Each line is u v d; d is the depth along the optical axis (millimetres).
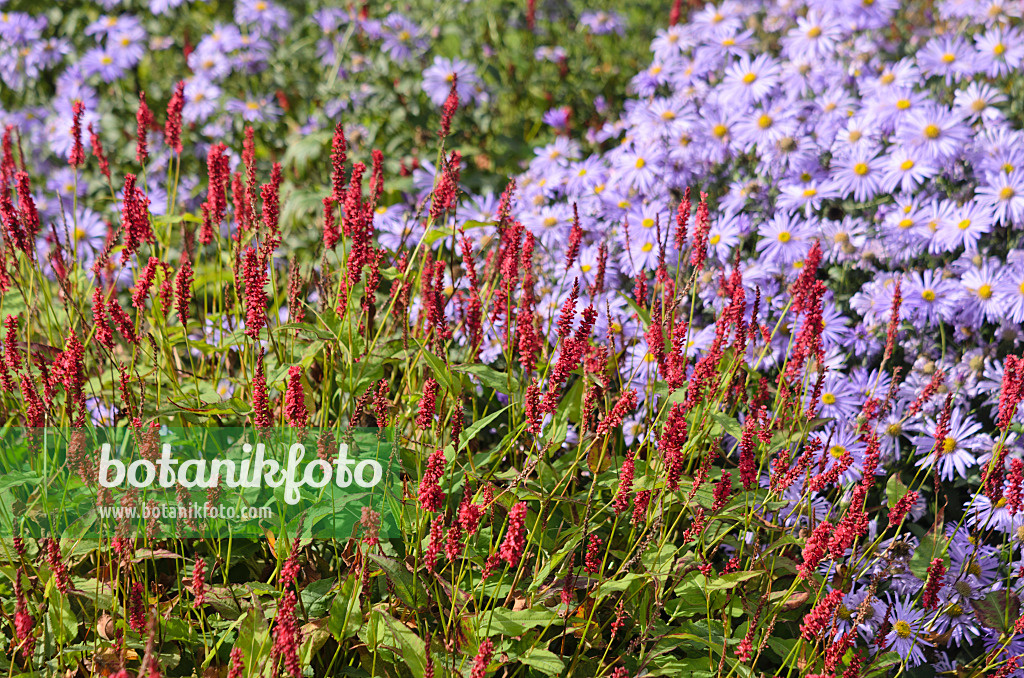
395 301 2668
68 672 2037
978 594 2463
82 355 2146
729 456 2939
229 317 2928
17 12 5676
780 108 3775
